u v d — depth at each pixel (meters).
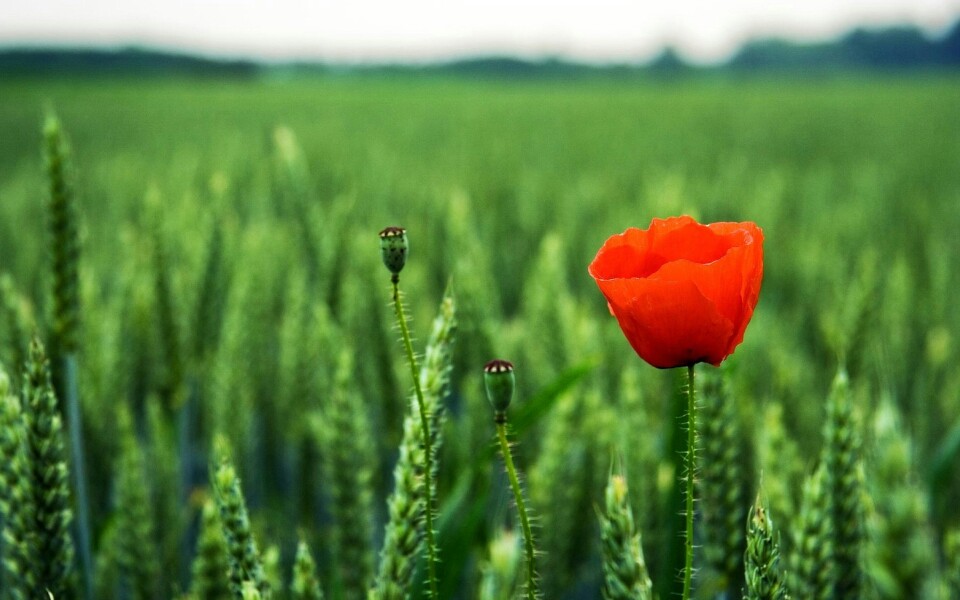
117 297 1.33
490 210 2.88
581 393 1.04
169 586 1.03
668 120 10.72
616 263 0.65
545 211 2.94
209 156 3.98
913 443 1.19
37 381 0.72
